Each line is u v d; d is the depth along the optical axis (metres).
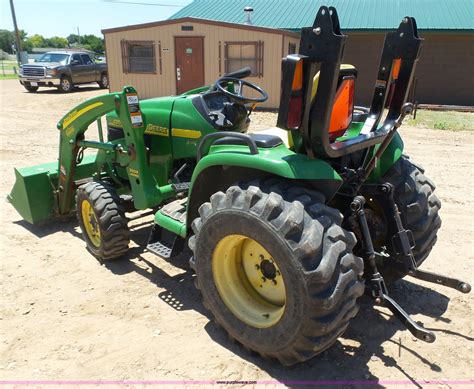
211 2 21.91
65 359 2.89
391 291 3.63
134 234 4.79
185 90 16.70
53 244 4.58
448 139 10.16
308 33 2.24
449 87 17.89
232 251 2.84
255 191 2.52
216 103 4.11
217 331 3.16
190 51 16.22
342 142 2.62
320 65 2.27
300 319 2.40
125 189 4.72
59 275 3.96
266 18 19.22
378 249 3.32
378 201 3.13
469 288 3.08
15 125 11.59
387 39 2.90
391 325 3.20
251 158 2.58
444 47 17.55
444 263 4.12
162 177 4.32
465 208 5.57
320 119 2.35
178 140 4.09
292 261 2.34
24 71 19.45
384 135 2.89
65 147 4.52
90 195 4.00
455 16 17.45
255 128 11.48
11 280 3.86
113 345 3.03
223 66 15.97
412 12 18.25
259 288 2.89
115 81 17.45
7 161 7.75
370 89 18.34
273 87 15.49
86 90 20.64
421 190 3.21
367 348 2.96
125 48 16.88
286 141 2.96
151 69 16.88
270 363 2.82
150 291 3.70
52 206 4.96
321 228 2.38
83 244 4.59
